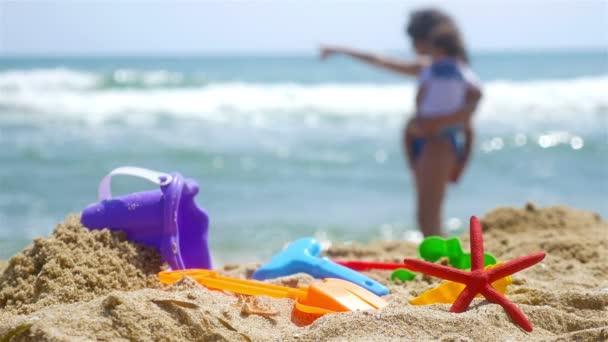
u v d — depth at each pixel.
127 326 2.97
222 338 3.06
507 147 19.23
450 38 8.09
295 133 21.28
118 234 4.20
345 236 10.13
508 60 77.88
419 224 7.99
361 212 11.70
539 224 6.27
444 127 7.83
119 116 23.03
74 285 3.69
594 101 28.84
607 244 5.29
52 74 30.39
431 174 7.91
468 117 7.92
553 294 3.75
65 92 27.09
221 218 10.96
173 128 21.20
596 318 3.40
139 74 32.06
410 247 6.37
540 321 3.36
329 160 16.86
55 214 10.95
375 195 13.20
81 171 14.41
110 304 3.05
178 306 3.13
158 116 23.34
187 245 4.46
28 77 29.45
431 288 4.14
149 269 4.11
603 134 21.33
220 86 30.41
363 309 3.54
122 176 13.62
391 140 20.36
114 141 18.47
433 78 7.96
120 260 3.97
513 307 3.32
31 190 12.58
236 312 3.43
